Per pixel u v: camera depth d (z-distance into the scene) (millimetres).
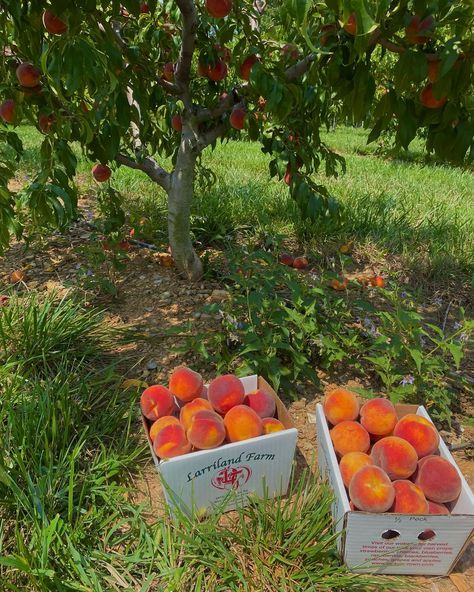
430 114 1880
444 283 3926
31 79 2166
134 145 3490
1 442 1931
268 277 2871
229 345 2773
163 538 1714
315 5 2113
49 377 2418
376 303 3447
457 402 2562
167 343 2865
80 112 2344
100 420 2232
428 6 1549
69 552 1619
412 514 1507
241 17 2340
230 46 3355
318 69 2350
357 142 12445
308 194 3266
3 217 2490
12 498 1782
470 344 3135
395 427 1818
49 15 1817
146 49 2869
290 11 1133
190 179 3197
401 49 1678
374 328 2662
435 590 1658
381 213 4859
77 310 3145
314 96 3027
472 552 1795
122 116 2305
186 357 2742
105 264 3732
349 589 1621
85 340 2805
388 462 1653
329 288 3480
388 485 1548
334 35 1868
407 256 4137
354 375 2691
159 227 4379
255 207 4750
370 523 1537
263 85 2184
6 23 2168
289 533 1735
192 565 1662
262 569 1615
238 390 1870
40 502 1708
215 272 3695
